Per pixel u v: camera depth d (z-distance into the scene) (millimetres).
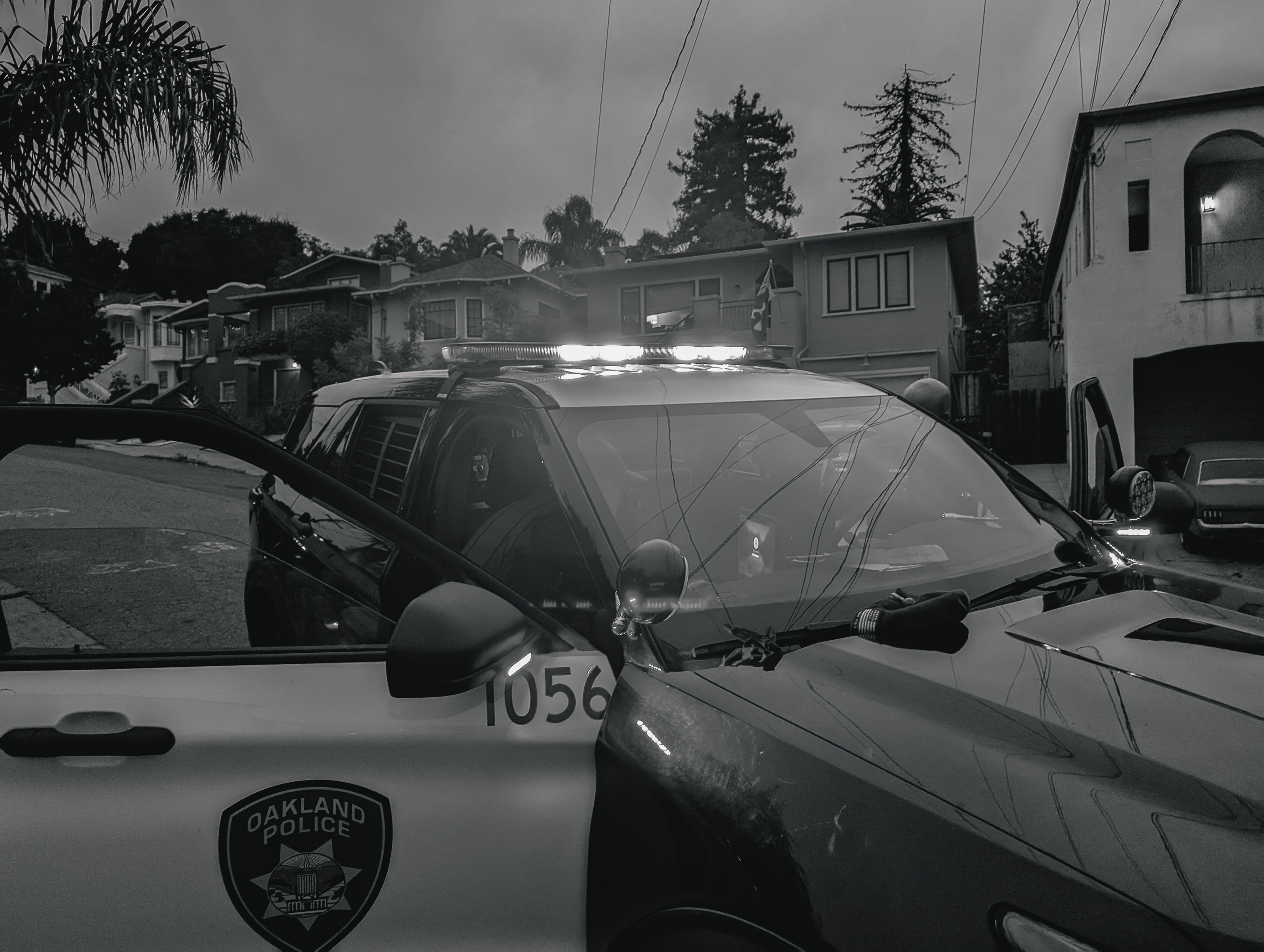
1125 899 1094
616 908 1474
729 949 1309
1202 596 2016
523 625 1528
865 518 2322
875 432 2604
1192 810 1212
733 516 2193
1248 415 17125
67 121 4691
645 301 27078
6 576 1587
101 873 1446
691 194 59125
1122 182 16047
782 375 2791
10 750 1460
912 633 1708
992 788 1287
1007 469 2660
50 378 24750
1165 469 12125
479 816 1524
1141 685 1537
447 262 65062
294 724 1523
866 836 1265
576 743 1590
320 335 34844
